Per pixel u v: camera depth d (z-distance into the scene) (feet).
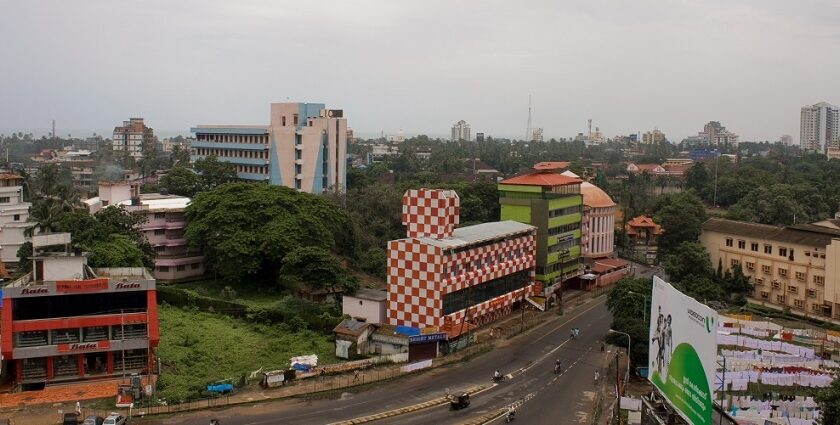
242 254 352.69
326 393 230.48
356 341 265.95
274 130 585.22
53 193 425.28
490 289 326.44
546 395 236.02
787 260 373.40
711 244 419.74
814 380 240.12
